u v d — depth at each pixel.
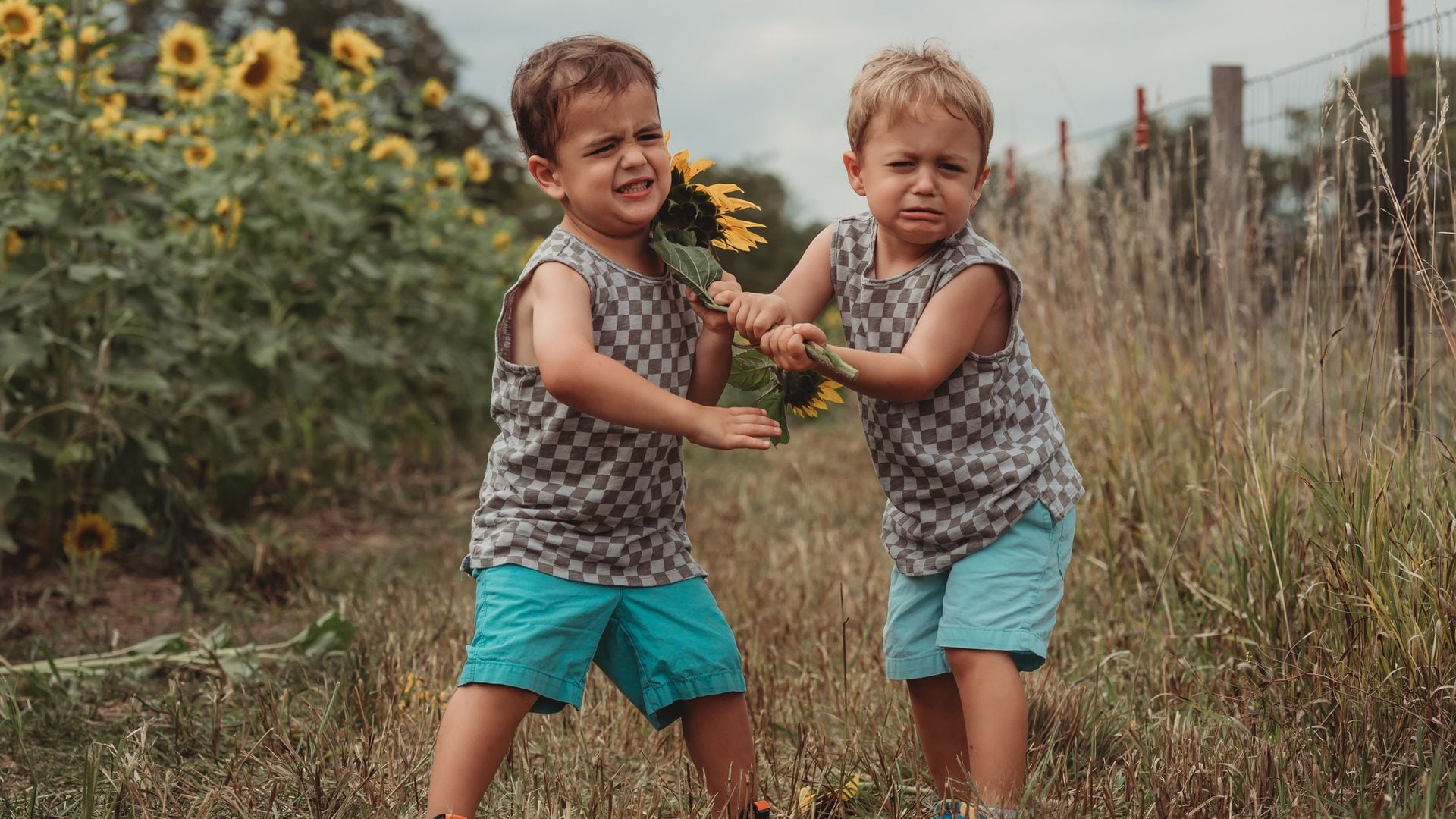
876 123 2.06
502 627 2.04
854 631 3.27
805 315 2.29
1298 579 2.68
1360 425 2.85
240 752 2.47
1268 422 3.38
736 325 2.03
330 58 5.97
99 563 4.39
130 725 2.74
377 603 3.65
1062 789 2.18
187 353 4.73
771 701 2.73
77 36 4.29
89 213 4.30
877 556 4.23
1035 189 5.35
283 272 5.30
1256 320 3.86
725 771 2.14
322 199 5.54
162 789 2.23
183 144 5.09
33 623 3.71
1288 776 2.16
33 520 4.54
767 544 4.73
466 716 2.02
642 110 2.01
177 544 4.16
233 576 4.22
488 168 7.61
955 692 2.30
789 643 3.19
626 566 2.11
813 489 5.98
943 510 2.21
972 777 2.11
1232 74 5.04
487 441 7.48
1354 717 2.33
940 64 2.06
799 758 2.28
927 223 2.06
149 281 4.45
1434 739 2.23
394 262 6.06
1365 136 2.75
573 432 2.04
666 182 2.06
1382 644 2.40
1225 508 3.04
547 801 2.26
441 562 4.45
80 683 2.99
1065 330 4.82
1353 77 4.21
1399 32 3.83
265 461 5.47
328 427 5.73
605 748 2.51
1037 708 2.56
